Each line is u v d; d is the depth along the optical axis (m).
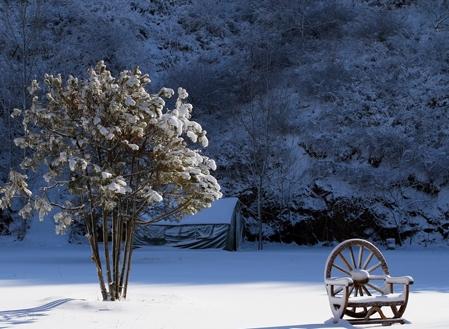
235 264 27.84
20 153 50.53
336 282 10.22
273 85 55.59
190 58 63.09
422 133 50.19
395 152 48.78
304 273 22.45
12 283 18.77
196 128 13.82
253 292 15.87
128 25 64.12
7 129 51.34
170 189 14.29
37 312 11.09
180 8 68.19
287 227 47.81
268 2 64.62
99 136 13.13
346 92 53.84
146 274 22.25
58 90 13.56
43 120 13.59
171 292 15.87
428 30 60.19
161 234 40.75
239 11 66.75
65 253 36.94
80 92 13.44
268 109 48.66
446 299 13.88
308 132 50.81
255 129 50.72
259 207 45.03
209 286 17.58
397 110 52.47
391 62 56.19
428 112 51.78
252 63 57.50
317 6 62.66
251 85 53.16
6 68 53.38
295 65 58.06
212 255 34.66
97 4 65.94
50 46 58.38
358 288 10.77
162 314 10.91
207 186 13.74
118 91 13.15
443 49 56.88
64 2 63.25
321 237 47.16
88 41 59.75
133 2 67.69
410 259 31.34
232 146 51.06
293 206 48.03
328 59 57.56
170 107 54.56
